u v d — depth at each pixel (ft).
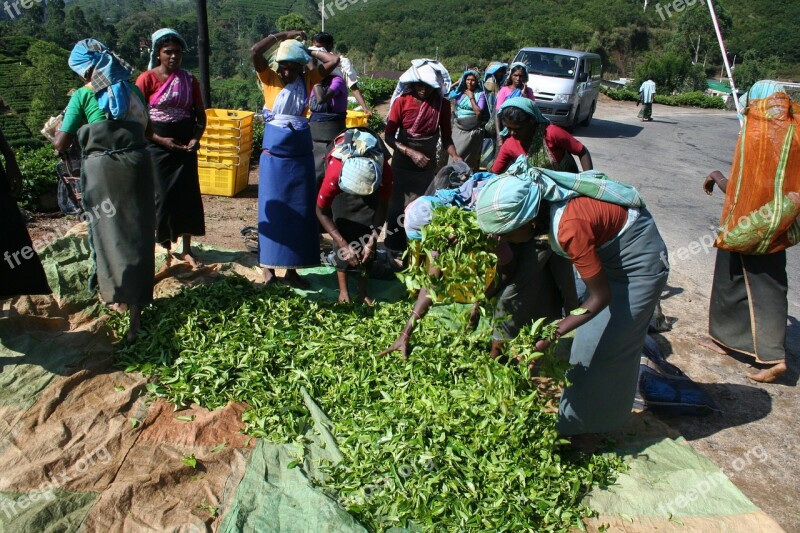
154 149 18.65
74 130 14.46
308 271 21.04
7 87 115.24
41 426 12.10
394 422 12.47
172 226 19.47
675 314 20.75
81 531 10.12
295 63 17.21
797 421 15.20
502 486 11.32
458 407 12.60
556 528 10.95
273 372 14.60
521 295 13.93
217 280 19.33
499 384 12.48
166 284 18.54
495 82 32.22
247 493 11.05
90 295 17.07
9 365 13.53
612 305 11.83
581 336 12.21
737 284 16.96
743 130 15.90
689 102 109.19
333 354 14.92
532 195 10.84
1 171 13.78
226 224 26.68
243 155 31.89
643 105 76.64
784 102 15.26
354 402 13.46
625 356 12.10
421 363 14.17
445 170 15.33
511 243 13.44
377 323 16.57
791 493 12.78
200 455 11.98
